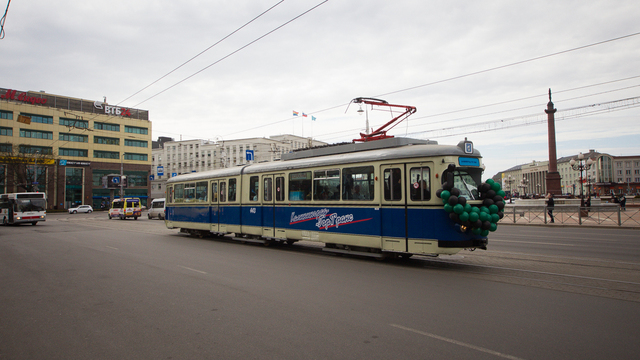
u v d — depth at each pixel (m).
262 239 14.75
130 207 40.66
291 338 4.82
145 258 11.45
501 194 9.58
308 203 12.52
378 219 10.42
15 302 6.80
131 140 73.50
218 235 18.98
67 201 65.94
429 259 10.93
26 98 61.38
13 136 59.78
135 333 5.12
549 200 24.59
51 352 4.55
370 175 10.72
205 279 8.34
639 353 4.27
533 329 5.05
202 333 5.06
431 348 4.45
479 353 4.30
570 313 5.71
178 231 22.38
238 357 4.27
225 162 91.38
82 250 13.54
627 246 13.48
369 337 4.82
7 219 28.83
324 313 5.83
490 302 6.35
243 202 15.30
